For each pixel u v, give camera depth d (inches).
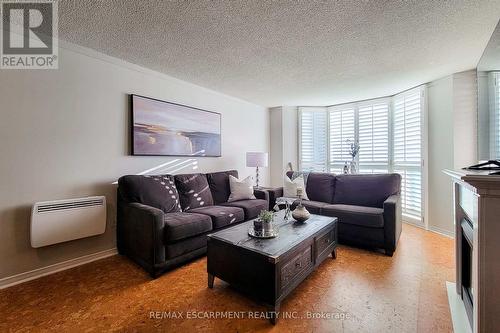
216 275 75.0
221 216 105.9
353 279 81.9
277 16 74.3
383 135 168.9
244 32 83.5
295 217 93.0
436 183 132.7
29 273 82.8
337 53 100.0
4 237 78.2
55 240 84.1
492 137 62.0
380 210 109.2
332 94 162.9
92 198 94.0
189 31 83.0
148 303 68.7
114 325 59.4
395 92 157.5
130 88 111.0
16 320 61.4
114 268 91.1
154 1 67.2
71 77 92.6
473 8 70.1
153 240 82.9
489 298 43.8
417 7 69.8
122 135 108.7
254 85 142.6
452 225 125.0
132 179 100.7
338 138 192.5
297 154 200.5
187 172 137.4
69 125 92.3
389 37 87.0
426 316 62.6
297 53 100.0
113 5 68.9
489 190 43.3
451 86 123.7
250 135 185.9
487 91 65.1
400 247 111.5
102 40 89.7
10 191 79.4
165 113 124.2
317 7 69.9
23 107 81.8
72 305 67.6
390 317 62.3
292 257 67.9
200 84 140.5
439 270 87.9
